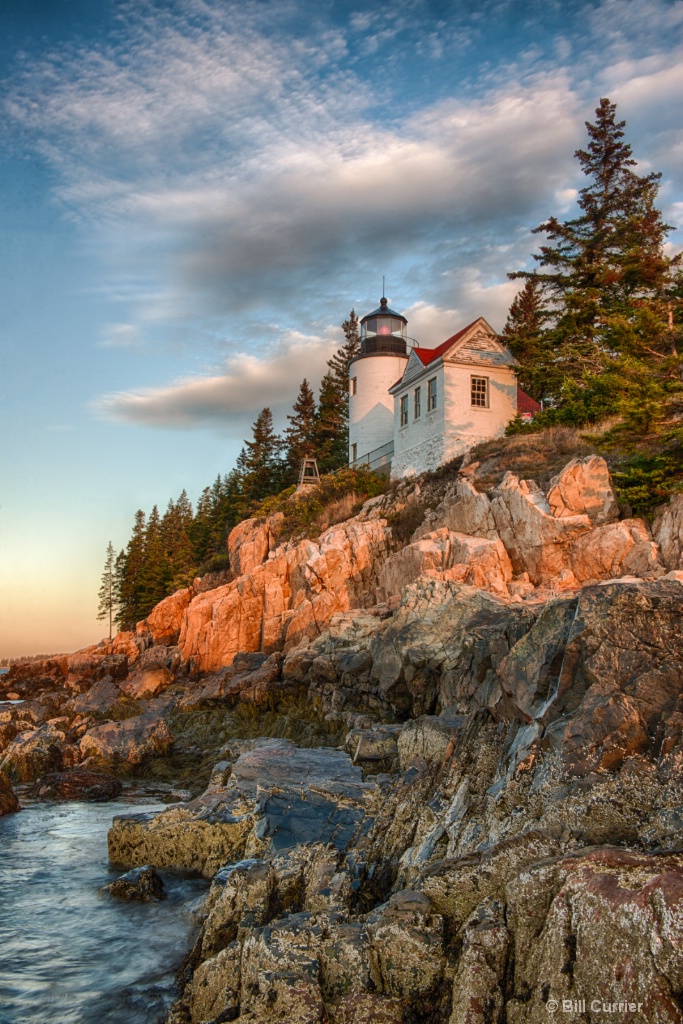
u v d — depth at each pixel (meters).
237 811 14.38
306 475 69.94
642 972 5.20
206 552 74.19
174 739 27.08
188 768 24.38
